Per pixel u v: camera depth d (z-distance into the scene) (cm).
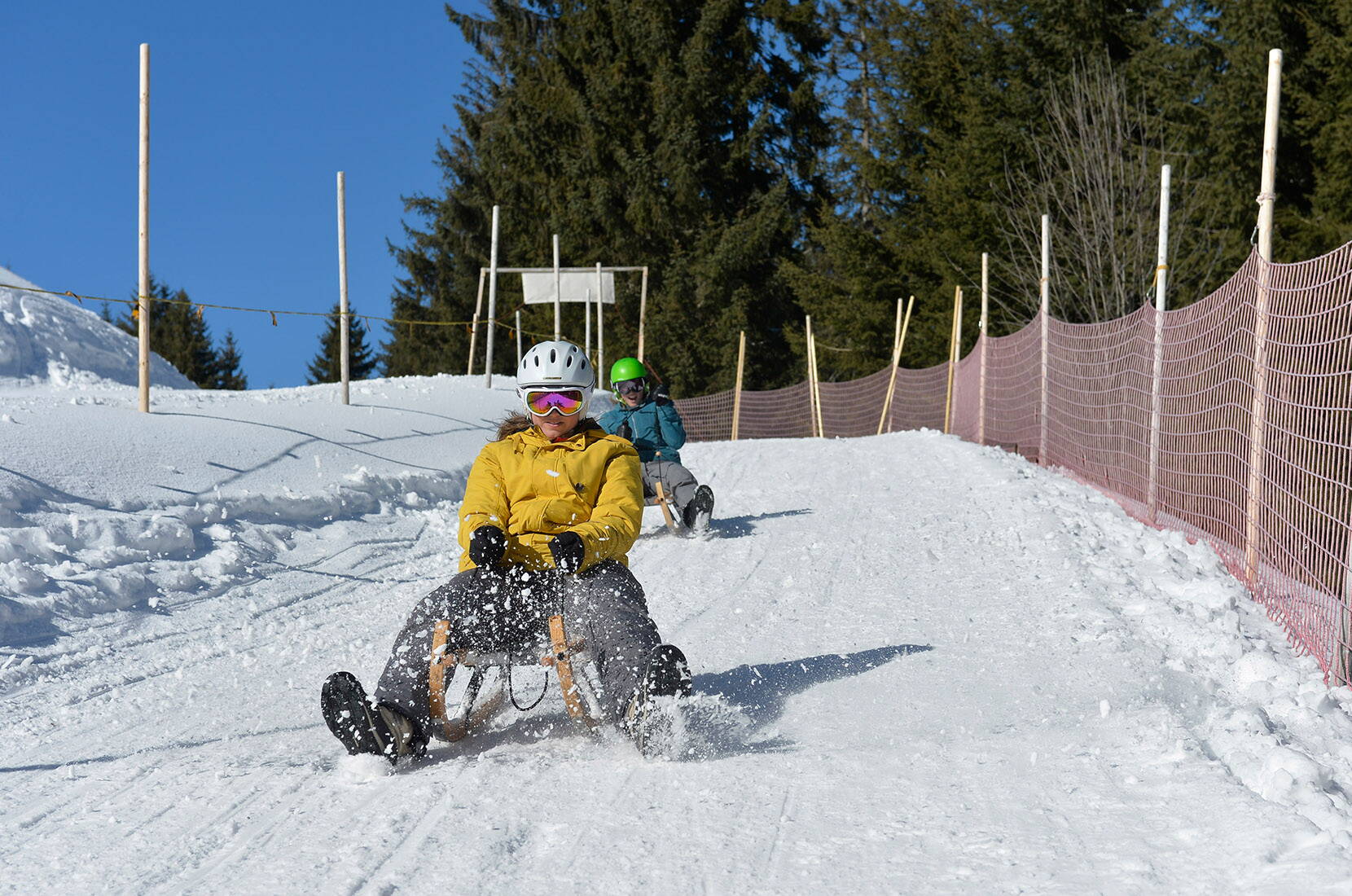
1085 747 351
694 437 3394
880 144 4072
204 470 883
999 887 251
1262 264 673
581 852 288
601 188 4253
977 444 1655
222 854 299
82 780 383
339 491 947
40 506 719
